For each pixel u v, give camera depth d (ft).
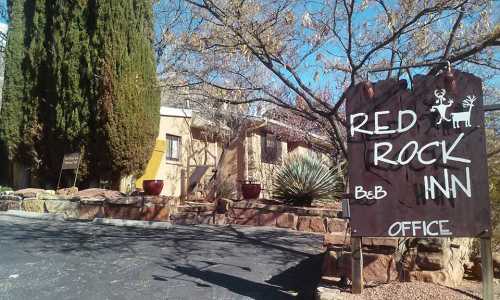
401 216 15.90
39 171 48.14
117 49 43.09
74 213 39.60
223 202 36.52
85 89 44.16
